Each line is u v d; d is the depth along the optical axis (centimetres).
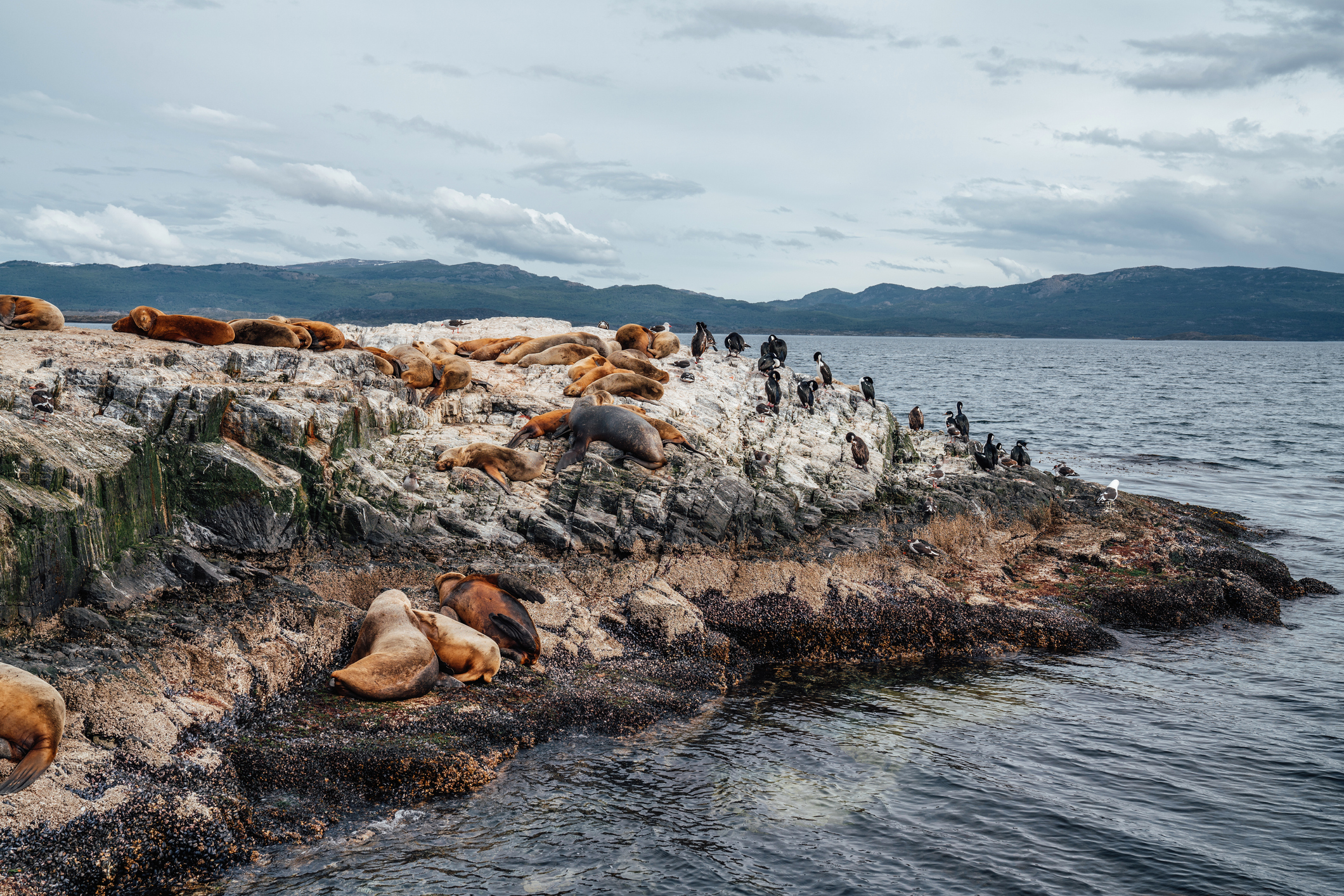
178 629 1025
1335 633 1684
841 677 1399
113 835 755
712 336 2719
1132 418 5841
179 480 1264
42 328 1555
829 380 2603
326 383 1616
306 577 1279
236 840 817
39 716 754
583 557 1513
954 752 1133
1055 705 1302
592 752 1076
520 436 1783
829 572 1589
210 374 1498
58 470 1032
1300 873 870
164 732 875
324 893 771
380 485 1466
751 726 1190
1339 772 1091
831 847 895
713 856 868
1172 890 838
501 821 909
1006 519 2048
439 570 1351
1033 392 7938
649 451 1730
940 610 1565
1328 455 4197
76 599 1029
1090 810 988
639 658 1339
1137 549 1961
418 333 2888
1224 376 11544
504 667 1200
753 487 1777
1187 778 1071
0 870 688
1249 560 1944
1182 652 1558
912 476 2222
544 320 3194
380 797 922
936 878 846
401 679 1071
